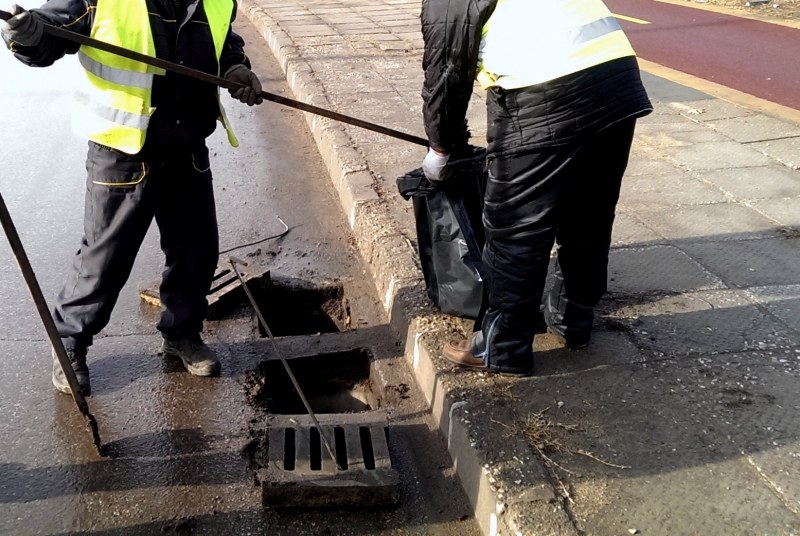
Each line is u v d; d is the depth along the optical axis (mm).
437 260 3576
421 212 3609
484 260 3111
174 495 2865
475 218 3596
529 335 3105
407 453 3104
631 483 2613
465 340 3326
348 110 6727
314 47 9156
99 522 2744
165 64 2805
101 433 3182
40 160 6277
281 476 2773
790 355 3309
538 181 2852
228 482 2934
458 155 3398
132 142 2877
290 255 4770
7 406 3336
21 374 3566
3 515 2760
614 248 4285
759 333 3467
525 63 2709
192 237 3354
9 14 2520
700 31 11531
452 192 3510
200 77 2902
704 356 3311
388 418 3285
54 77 8680
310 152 6625
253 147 6734
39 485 2904
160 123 2975
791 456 2734
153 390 3463
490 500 2611
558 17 2713
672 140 6035
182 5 2928
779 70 9023
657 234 4449
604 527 2438
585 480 2625
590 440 2814
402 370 3643
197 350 3557
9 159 6285
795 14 12758
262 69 9148
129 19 2816
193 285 3430
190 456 3066
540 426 2881
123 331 3904
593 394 3070
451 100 2916
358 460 2879
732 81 8500
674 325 3537
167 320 3477
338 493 2773
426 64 2881
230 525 2732
